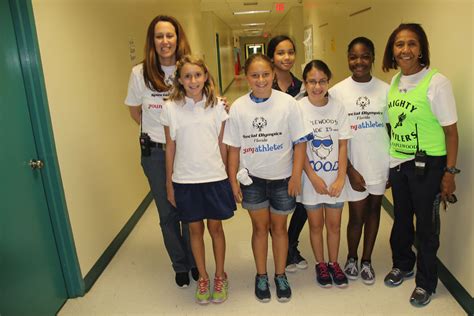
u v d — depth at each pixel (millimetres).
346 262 2422
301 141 1932
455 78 2014
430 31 2291
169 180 2068
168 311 2156
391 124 2002
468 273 1957
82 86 2479
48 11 2102
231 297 2242
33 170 1993
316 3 6719
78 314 2156
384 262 2488
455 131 1783
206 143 1957
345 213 3312
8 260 1731
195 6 8016
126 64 3398
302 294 2225
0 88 1740
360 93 2049
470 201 1919
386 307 2059
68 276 2264
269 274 2457
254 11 10961
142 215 3570
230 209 2043
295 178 1970
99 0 2844
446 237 2188
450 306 2029
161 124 2078
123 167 3172
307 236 2939
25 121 1943
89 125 2545
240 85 15984
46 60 2049
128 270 2611
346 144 2051
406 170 1972
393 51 1917
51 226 2148
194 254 2186
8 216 1751
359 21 3793
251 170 1997
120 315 2135
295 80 2266
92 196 2527
